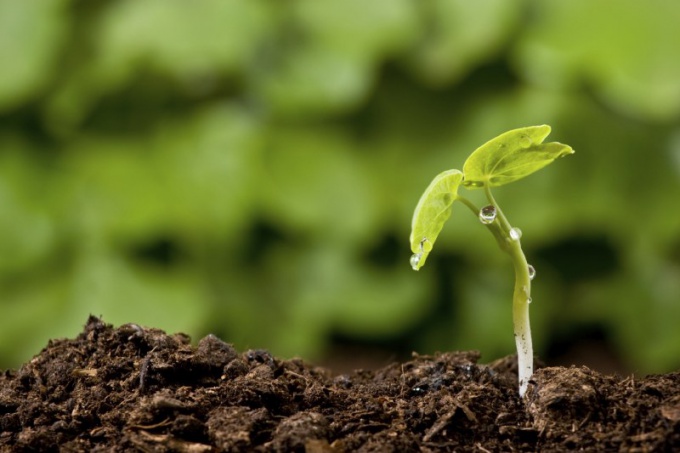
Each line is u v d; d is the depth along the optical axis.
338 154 1.07
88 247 1.05
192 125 1.07
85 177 1.07
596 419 0.51
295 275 1.08
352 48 1.04
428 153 1.07
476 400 0.52
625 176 1.04
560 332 1.14
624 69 1.00
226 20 1.04
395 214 1.07
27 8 1.09
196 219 1.04
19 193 1.07
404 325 1.06
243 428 0.50
